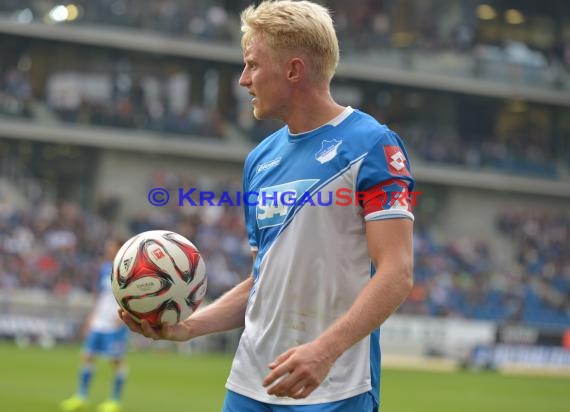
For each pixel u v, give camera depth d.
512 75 92.88
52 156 80.62
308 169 8.13
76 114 79.56
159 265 8.37
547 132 97.25
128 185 81.62
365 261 8.02
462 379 53.25
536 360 64.88
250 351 8.34
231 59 84.25
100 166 81.06
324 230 7.98
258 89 8.27
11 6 77.88
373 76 88.00
